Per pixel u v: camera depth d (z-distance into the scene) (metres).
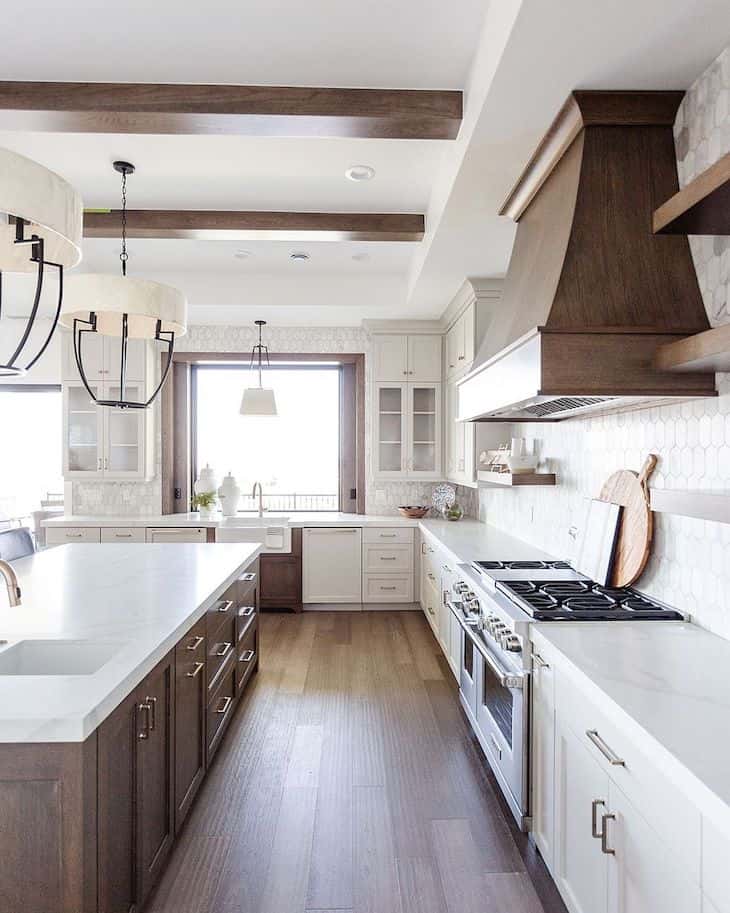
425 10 1.93
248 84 2.29
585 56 1.78
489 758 2.57
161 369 5.70
